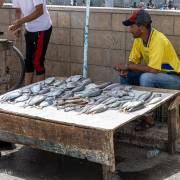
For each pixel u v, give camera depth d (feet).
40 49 22.13
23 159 17.07
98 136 13.64
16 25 21.65
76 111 15.38
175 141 17.03
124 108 15.28
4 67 23.75
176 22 19.65
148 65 18.07
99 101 16.08
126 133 17.94
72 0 47.24
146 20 17.84
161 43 17.81
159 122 18.84
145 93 16.61
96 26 21.91
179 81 18.15
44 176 15.66
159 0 58.65
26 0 21.93
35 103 16.21
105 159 13.67
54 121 14.48
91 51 22.39
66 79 18.71
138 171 15.74
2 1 24.39
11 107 16.11
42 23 21.88
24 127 15.30
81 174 15.74
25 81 23.67
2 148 17.98
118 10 21.03
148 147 17.47
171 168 15.92
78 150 14.21
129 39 21.08
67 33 23.09
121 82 18.92
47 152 17.62
